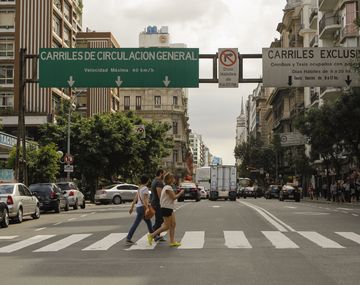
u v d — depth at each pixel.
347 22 54.50
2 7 61.75
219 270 10.42
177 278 9.62
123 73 27.11
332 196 50.56
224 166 59.59
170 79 26.98
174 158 113.69
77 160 51.53
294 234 17.25
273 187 70.00
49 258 12.39
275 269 10.50
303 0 93.12
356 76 26.69
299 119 47.47
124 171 55.16
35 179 38.31
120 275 9.99
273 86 26.80
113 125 52.31
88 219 25.28
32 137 60.69
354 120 39.69
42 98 60.94
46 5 61.91
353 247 13.89
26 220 25.73
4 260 12.17
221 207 34.75
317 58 26.80
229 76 26.86
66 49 27.45
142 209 14.88
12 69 61.41
